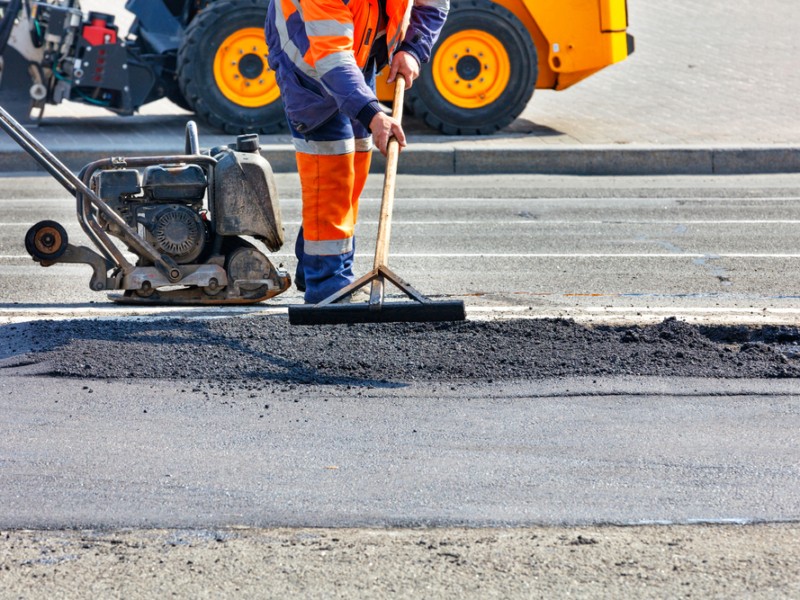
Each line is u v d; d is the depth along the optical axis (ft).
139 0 66.13
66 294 33.42
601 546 16.40
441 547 16.37
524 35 62.59
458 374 23.86
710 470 19.21
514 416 21.70
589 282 35.24
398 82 27.53
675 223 45.75
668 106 70.54
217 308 29.89
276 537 16.74
